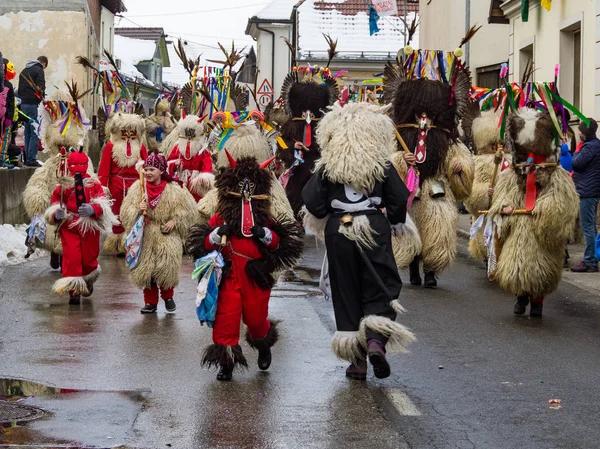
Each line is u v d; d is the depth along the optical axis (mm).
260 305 6969
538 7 19047
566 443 5602
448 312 9789
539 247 9312
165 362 7445
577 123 16938
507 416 6133
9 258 13023
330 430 5773
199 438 5578
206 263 6797
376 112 7039
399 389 6766
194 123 14930
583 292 11148
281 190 8523
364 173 6855
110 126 14578
